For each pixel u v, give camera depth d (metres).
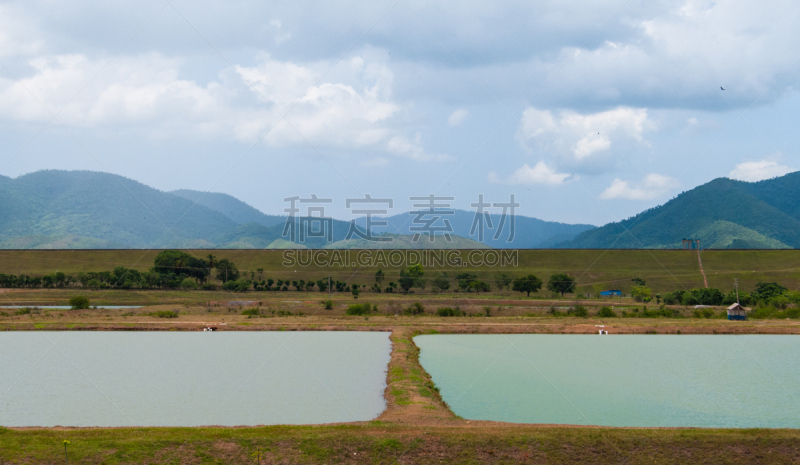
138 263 184.12
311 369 45.91
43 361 49.84
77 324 74.12
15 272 169.50
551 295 151.88
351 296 132.12
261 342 62.56
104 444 23.23
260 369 45.94
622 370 46.81
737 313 86.62
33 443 23.22
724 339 67.94
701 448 24.08
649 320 84.69
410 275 150.62
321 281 148.50
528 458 23.33
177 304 109.94
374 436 24.59
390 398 34.41
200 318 83.44
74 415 31.12
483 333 72.31
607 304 122.69
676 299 126.69
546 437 24.67
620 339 67.38
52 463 21.88
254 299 122.88
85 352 55.41
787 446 24.34
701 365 49.50
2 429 24.92
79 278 151.50
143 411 32.22
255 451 23.28
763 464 23.22
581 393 38.25
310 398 35.66
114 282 143.62
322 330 73.06
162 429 25.31
